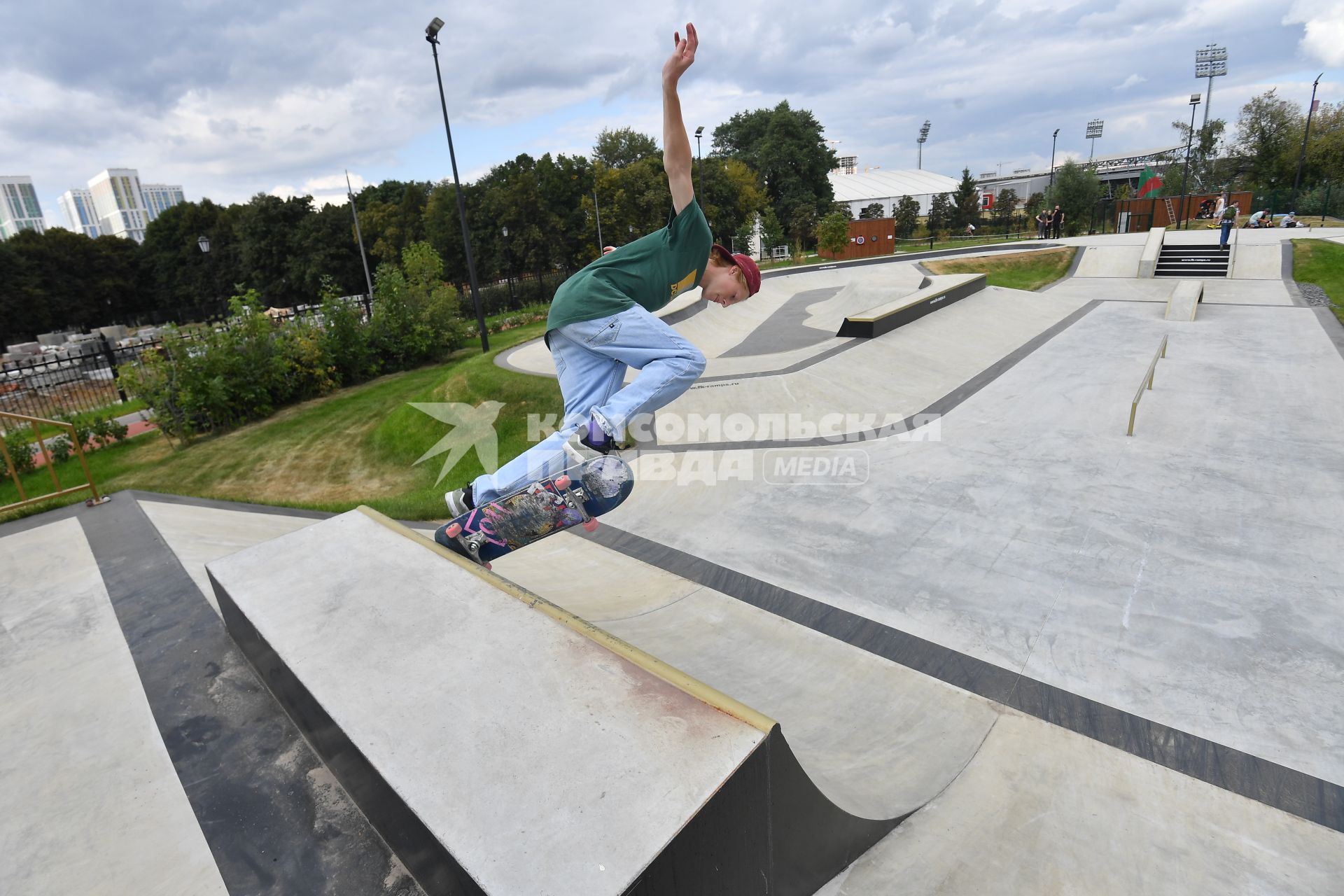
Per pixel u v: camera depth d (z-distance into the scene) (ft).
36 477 39.40
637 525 23.59
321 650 7.09
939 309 53.88
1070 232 132.77
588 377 7.25
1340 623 15.83
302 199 154.71
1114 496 22.85
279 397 51.19
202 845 6.25
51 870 6.15
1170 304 52.13
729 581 19.43
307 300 156.97
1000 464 26.11
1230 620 16.22
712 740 5.77
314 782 6.84
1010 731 13.29
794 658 15.84
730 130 221.05
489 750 5.60
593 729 5.84
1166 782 11.85
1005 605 17.46
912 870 9.61
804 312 60.59
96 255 151.74
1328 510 21.03
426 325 62.75
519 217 135.23
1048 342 45.70
